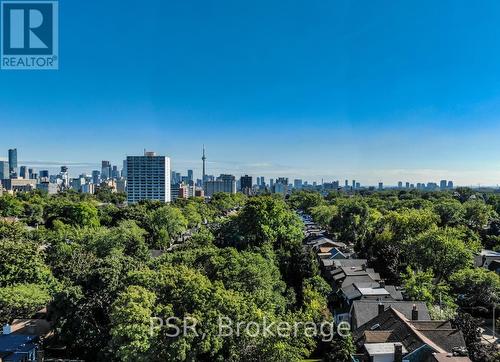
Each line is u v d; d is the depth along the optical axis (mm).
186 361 32906
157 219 105812
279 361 34219
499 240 97438
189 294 35844
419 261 70562
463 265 66562
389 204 163750
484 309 56250
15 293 45156
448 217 118062
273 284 54562
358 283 62938
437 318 49094
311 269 68438
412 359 36938
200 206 161625
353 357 40094
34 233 82250
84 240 74562
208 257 53906
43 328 49156
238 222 82812
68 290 41031
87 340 40250
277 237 80000
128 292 35406
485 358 41531
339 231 121562
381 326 45219
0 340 42562
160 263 53219
